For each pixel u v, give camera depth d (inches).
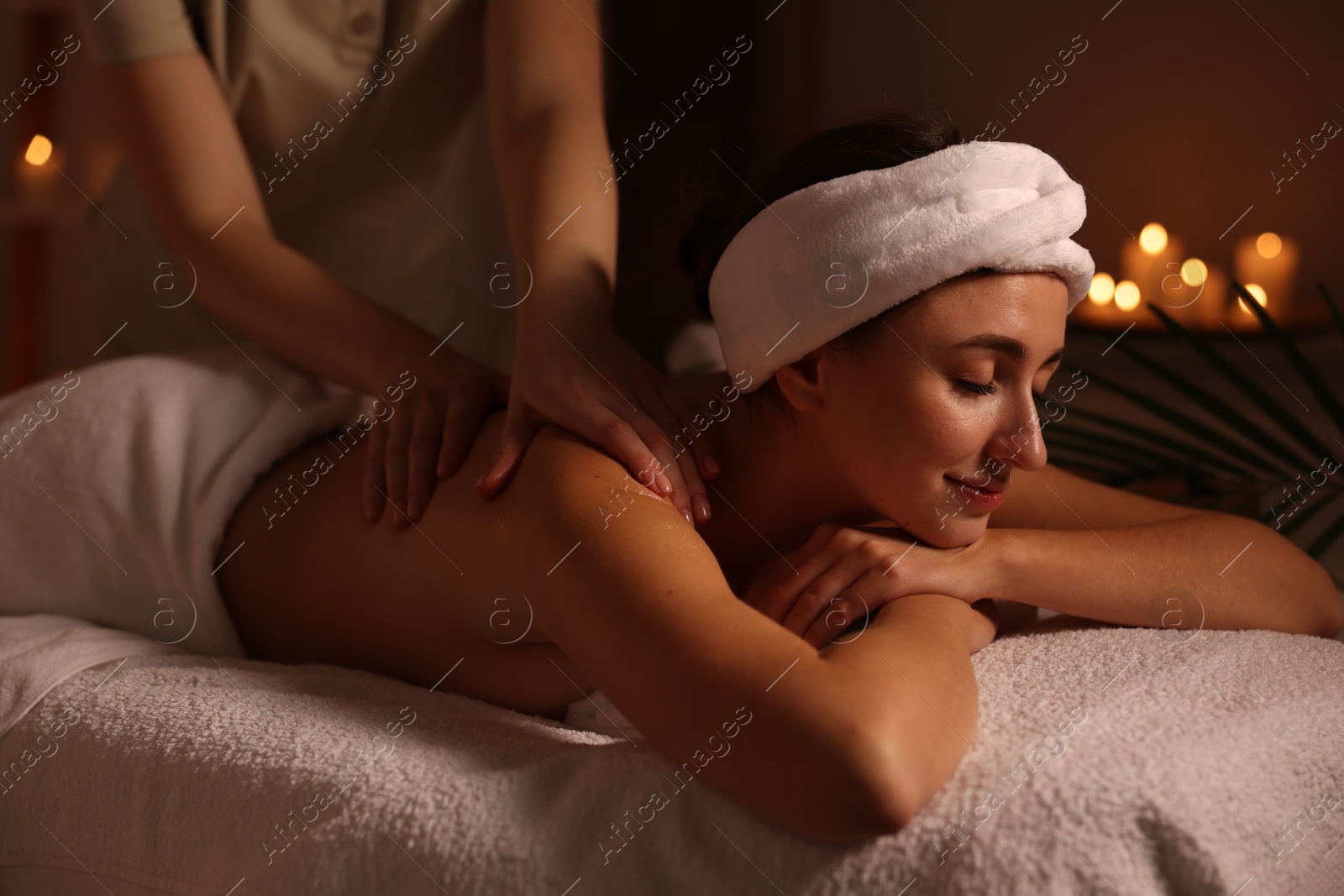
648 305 46.4
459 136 49.9
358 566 31.8
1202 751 21.3
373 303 37.1
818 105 97.7
